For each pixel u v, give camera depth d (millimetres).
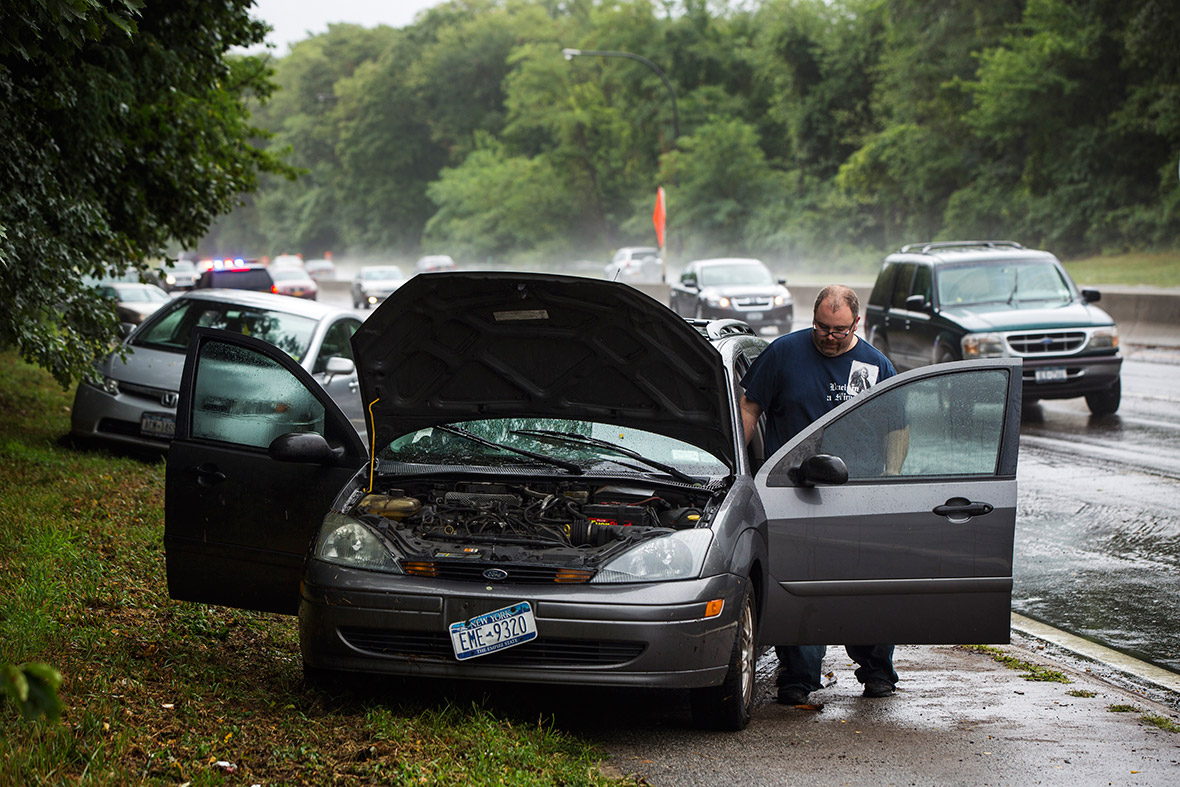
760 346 17016
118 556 17703
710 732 12500
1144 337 57312
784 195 150625
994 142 118875
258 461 13898
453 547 12164
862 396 13273
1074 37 103375
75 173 24438
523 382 13758
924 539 12953
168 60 26922
